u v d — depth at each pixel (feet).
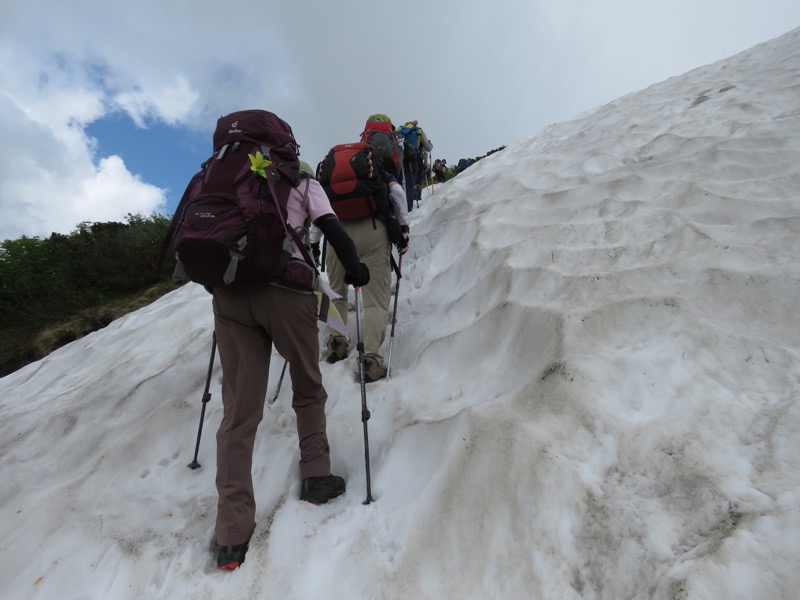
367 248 12.47
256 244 7.09
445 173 57.77
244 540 7.57
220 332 7.91
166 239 8.04
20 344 29.22
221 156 7.66
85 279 32.96
